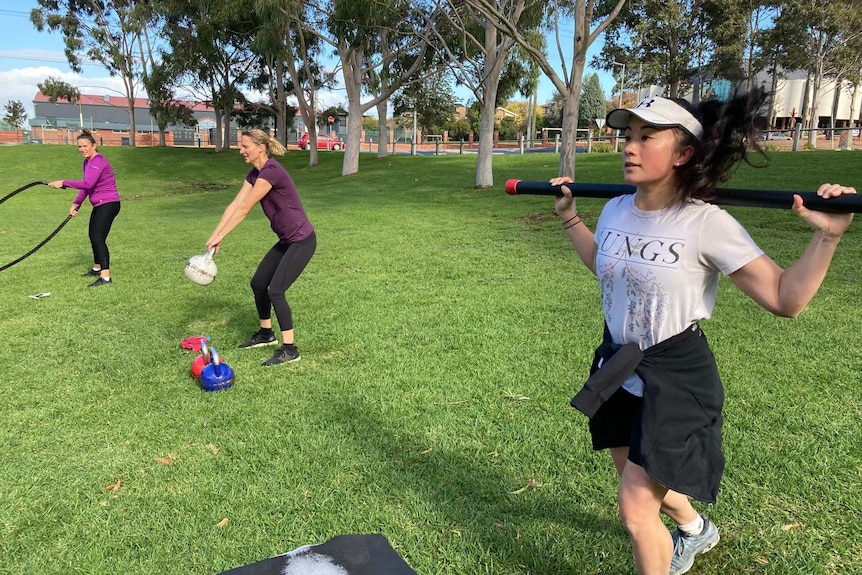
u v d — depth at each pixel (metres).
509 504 2.79
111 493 2.97
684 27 28.70
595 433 2.08
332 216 13.34
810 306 5.41
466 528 2.63
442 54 20.41
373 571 1.87
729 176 1.82
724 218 1.77
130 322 5.84
